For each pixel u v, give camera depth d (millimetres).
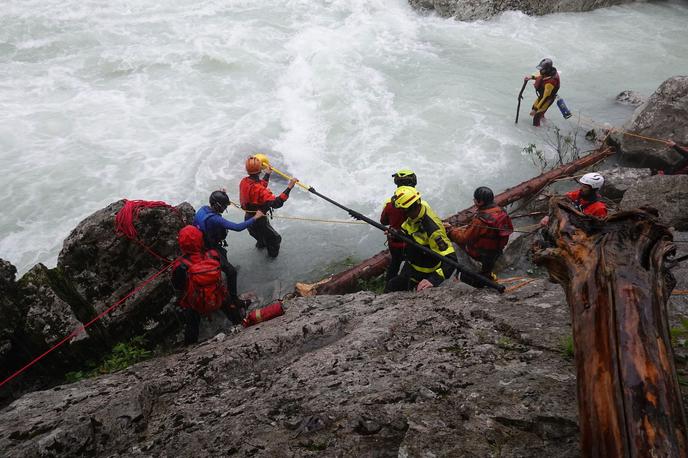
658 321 1964
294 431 2740
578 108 10398
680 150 7426
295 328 4027
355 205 8250
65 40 12359
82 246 5945
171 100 10617
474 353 3273
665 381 1805
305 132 9742
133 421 3082
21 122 9820
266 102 10578
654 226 2217
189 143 9453
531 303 3906
